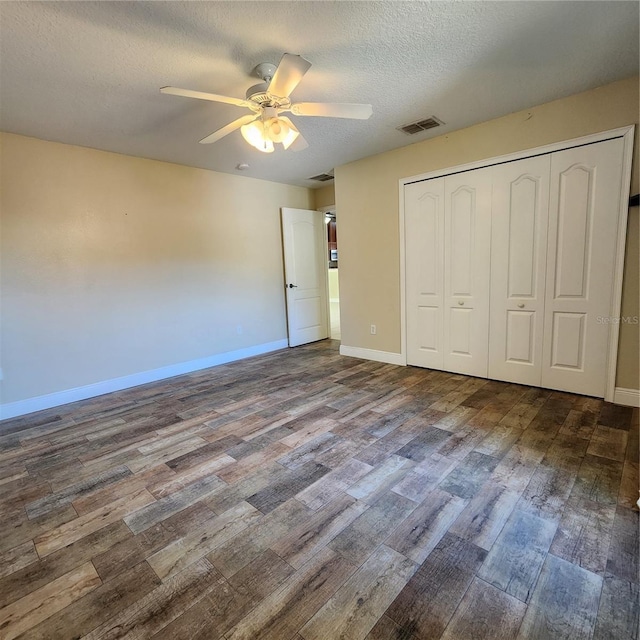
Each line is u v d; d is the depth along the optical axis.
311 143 3.57
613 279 2.76
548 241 3.02
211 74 2.27
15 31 1.79
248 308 4.97
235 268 4.79
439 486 1.92
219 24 1.82
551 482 1.90
